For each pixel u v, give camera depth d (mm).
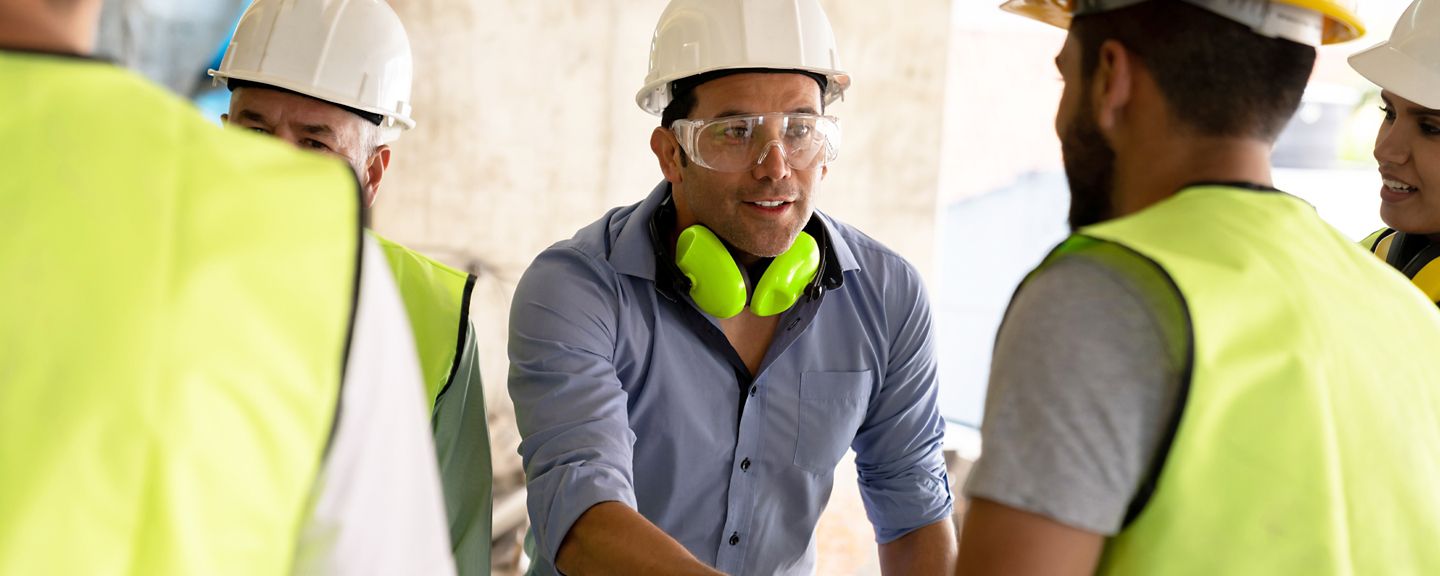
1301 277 929
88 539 546
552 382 1687
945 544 1962
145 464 555
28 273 562
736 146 1704
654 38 1852
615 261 1775
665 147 1841
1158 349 872
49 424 545
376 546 682
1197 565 888
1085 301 896
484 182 3896
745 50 1713
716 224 1746
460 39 3836
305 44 1708
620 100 3967
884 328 1920
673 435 1821
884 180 4215
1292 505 878
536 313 1745
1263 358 881
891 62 4184
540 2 3883
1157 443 877
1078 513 866
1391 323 961
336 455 645
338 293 626
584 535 1506
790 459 1882
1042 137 7648
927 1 4180
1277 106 986
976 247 7770
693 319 1798
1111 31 997
